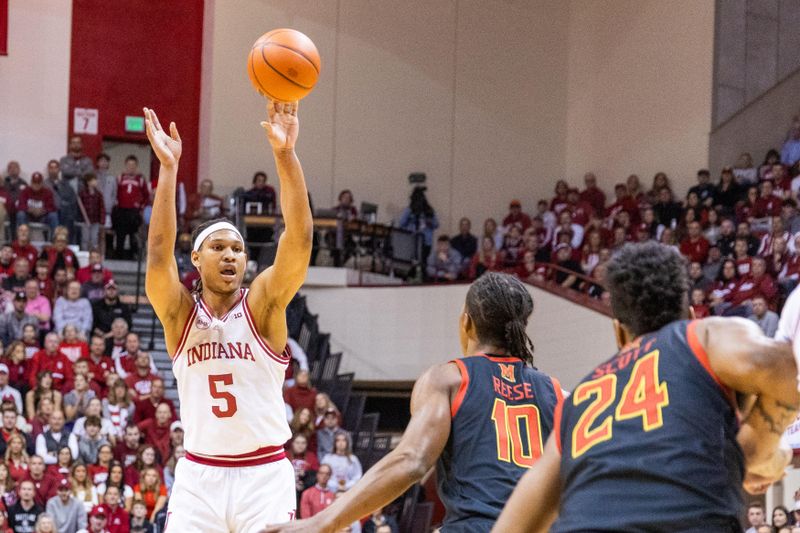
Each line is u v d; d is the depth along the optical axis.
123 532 14.70
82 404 16.47
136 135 26.05
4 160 24.62
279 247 5.85
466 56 27.36
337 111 26.53
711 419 3.26
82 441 15.70
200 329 5.98
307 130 26.34
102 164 23.86
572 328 19.81
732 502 3.22
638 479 3.22
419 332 22.59
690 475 3.18
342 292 23.14
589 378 3.53
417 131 26.98
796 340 3.26
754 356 3.23
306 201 5.76
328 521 3.96
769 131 22.23
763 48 23.16
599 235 22.17
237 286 6.01
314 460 16.97
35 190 22.02
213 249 5.98
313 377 21.17
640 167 25.66
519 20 27.62
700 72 24.39
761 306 16.50
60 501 14.52
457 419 4.63
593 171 26.98
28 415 16.33
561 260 21.94
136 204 22.92
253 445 6.05
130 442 15.88
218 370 5.97
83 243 22.52
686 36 24.80
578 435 3.41
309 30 26.45
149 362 17.72
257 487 6.05
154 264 5.84
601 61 27.02
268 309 5.99
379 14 26.94
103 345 17.84
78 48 25.92
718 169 23.66
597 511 3.22
